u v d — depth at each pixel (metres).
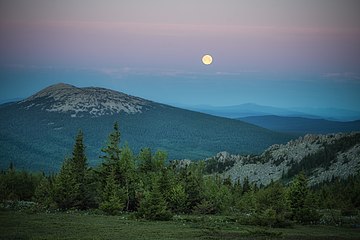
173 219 78.12
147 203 76.31
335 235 62.28
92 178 101.12
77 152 103.69
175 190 95.31
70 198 90.19
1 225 58.06
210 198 101.12
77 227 59.09
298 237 57.56
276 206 84.94
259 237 55.72
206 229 63.81
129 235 53.12
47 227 57.84
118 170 98.75
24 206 88.12
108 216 79.50
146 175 100.00
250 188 150.88
